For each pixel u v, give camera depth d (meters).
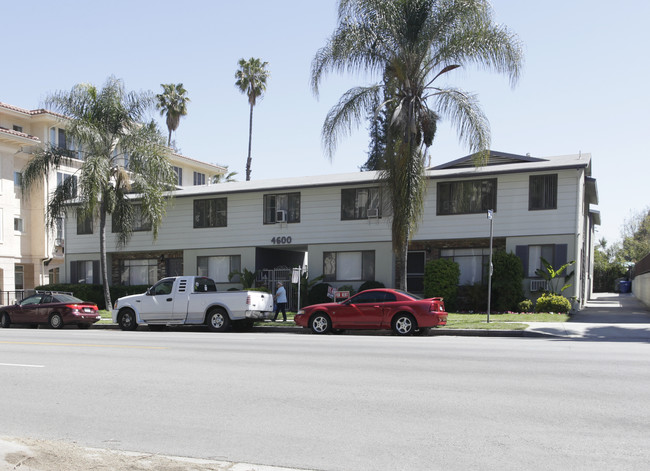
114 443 6.22
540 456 5.63
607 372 10.02
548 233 26.03
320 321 19.80
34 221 41.28
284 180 33.62
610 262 63.69
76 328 25.12
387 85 22.31
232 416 7.22
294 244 30.94
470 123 21.86
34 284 41.12
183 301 21.73
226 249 32.50
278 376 9.87
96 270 35.75
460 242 27.94
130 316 22.56
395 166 21.64
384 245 29.03
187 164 54.50
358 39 21.61
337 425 6.77
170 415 7.31
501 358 11.84
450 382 9.20
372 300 19.30
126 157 30.33
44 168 29.17
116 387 9.03
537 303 24.73
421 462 5.51
